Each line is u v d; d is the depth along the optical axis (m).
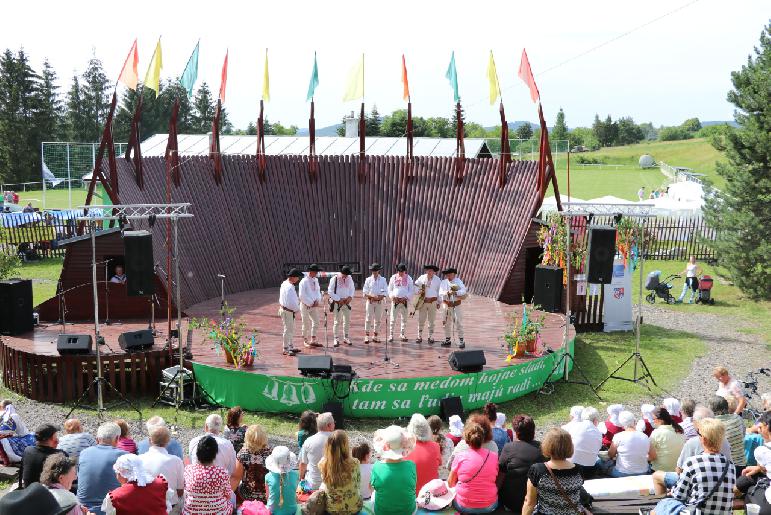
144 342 16.38
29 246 33.59
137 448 10.45
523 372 16.30
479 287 23.52
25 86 74.38
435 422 11.38
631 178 75.12
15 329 17.67
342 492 8.39
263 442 9.77
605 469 10.76
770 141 26.45
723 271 31.73
